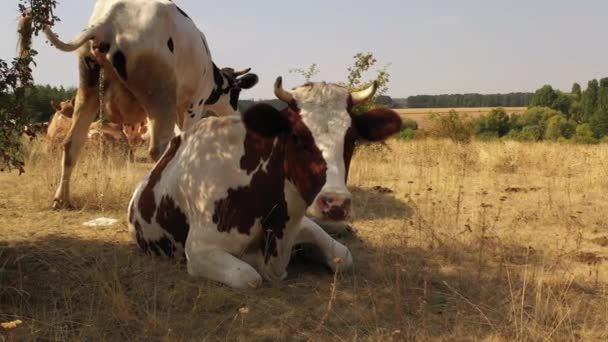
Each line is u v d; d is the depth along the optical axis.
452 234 7.13
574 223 7.99
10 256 5.55
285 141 4.86
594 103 85.00
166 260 5.75
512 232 7.49
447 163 13.85
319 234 5.66
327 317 4.52
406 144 19.66
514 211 8.73
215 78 10.66
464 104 110.06
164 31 7.54
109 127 12.62
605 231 7.69
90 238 6.48
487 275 5.70
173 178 5.58
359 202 9.15
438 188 10.55
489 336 4.28
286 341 4.15
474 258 6.27
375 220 7.96
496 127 58.94
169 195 5.60
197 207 5.28
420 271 5.74
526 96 114.81
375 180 11.69
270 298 4.84
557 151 16.47
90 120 7.89
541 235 7.43
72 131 7.86
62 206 8.00
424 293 4.90
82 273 5.25
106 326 4.25
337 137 4.53
